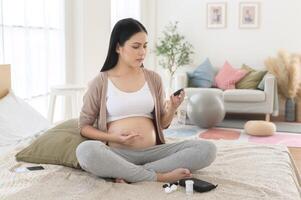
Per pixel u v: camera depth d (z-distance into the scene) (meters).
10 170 1.82
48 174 1.74
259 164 1.97
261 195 1.55
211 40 6.08
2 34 2.91
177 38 5.93
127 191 1.58
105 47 4.29
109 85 1.98
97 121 2.05
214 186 1.62
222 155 2.13
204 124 4.55
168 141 2.41
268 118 5.13
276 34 5.85
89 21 4.03
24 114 2.57
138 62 1.95
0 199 1.45
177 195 1.54
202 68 5.70
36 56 3.43
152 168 1.81
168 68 6.04
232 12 5.96
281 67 5.28
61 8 3.85
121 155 1.87
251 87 5.37
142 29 1.93
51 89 3.22
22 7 3.17
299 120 5.32
